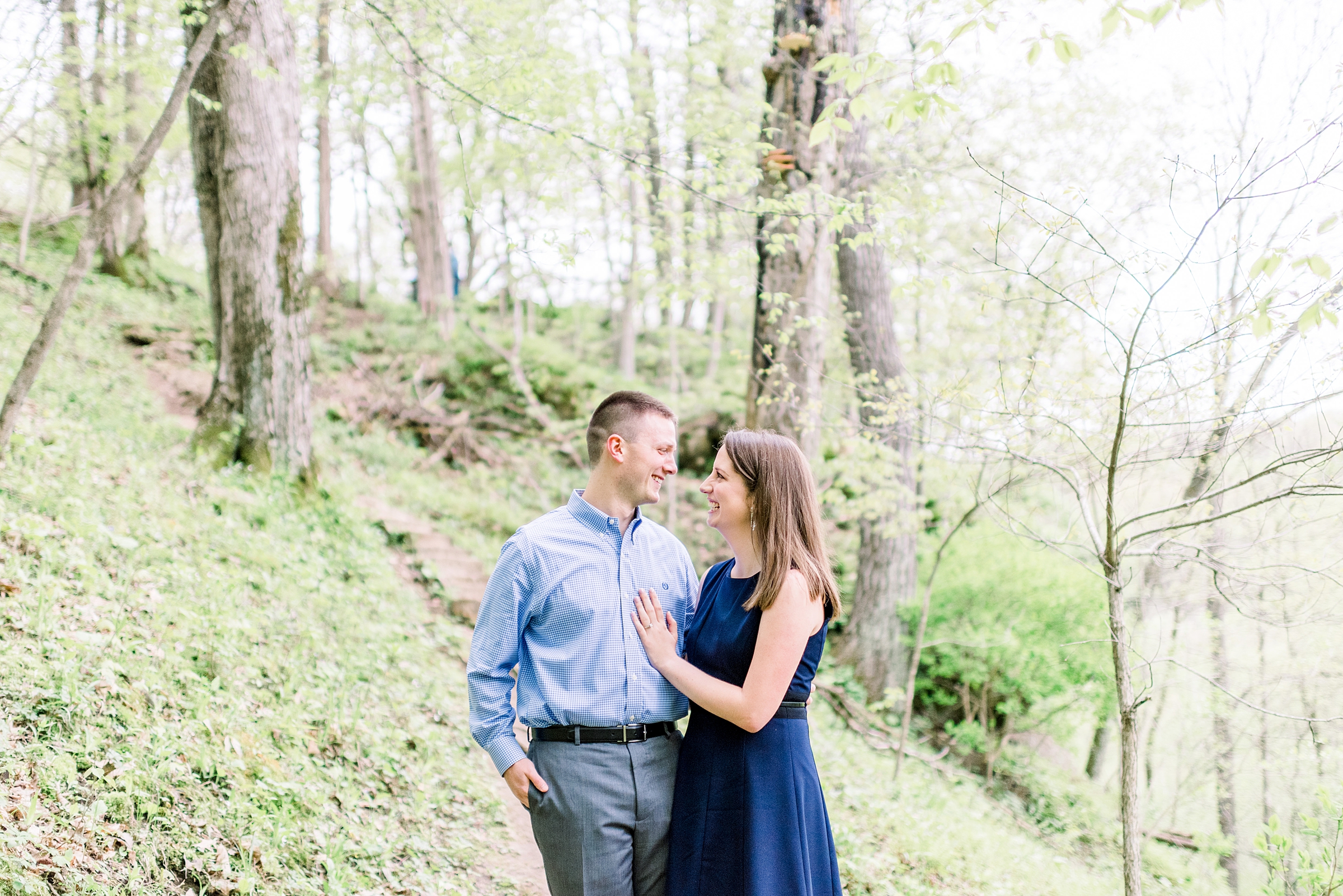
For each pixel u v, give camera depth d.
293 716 4.00
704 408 15.10
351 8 5.45
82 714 2.99
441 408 14.02
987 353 8.20
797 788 2.28
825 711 9.26
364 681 5.02
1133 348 3.32
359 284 18.02
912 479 9.38
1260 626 7.45
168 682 3.58
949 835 6.12
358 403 13.12
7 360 8.24
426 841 3.72
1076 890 6.11
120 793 2.69
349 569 7.15
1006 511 4.60
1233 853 8.14
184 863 2.64
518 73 5.57
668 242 6.70
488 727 2.36
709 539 12.52
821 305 7.02
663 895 2.40
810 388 6.99
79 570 4.23
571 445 13.53
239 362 7.79
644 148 6.07
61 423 6.79
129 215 14.89
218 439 7.66
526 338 16.72
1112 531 3.63
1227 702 7.75
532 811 2.36
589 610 2.36
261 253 7.69
